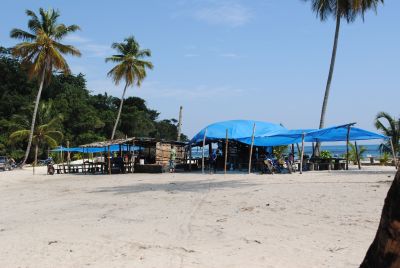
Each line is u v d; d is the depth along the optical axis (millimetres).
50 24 46938
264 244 7910
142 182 22531
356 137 30547
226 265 6633
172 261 6922
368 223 9266
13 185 25422
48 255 7520
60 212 12844
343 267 6383
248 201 13227
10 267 6859
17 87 76875
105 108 93375
